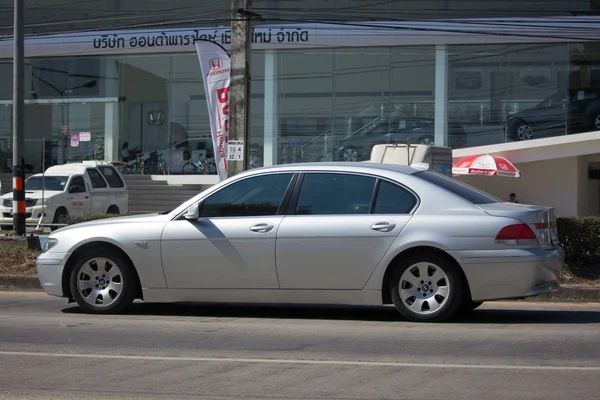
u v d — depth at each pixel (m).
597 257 12.53
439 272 8.50
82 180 23.58
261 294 8.81
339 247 8.57
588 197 28.08
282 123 29.34
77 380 6.27
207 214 9.05
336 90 28.92
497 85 28.11
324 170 8.95
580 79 27.72
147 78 30.59
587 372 6.52
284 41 28.66
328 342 7.79
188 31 29.48
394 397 5.74
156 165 30.61
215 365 6.79
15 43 17.91
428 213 8.52
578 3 27.36
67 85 31.38
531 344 7.68
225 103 16.02
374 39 28.23
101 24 30.38
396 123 28.59
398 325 8.72
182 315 9.60
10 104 31.80
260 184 9.04
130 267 9.27
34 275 12.91
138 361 6.96
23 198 17.67
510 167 24.05
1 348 7.54
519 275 8.28
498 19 27.58
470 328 8.58
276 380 6.25
